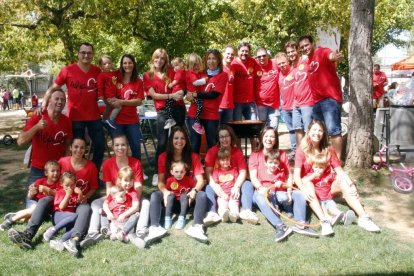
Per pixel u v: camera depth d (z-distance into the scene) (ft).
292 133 24.75
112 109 19.24
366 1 21.15
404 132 21.93
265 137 17.19
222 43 59.52
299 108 21.91
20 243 14.02
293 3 53.36
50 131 17.31
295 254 13.70
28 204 16.28
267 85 23.89
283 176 17.40
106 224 15.37
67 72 19.03
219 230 15.79
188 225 16.12
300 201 16.07
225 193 17.19
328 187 16.92
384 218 16.72
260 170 17.47
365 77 21.24
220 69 20.36
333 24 50.65
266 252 13.87
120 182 15.76
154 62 20.15
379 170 21.58
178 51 50.03
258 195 16.21
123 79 19.44
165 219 16.03
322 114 20.04
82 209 14.79
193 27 51.37
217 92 20.07
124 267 12.92
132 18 47.52
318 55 19.67
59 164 16.29
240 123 20.56
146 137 33.71
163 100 20.10
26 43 51.24
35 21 45.09
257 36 57.47
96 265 13.05
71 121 18.47
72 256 13.66
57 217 15.07
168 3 47.85
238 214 16.42
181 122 20.83
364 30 21.29
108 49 56.95
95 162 20.13
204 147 24.39
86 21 46.06
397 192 19.35
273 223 15.37
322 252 13.75
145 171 23.79
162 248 14.29
